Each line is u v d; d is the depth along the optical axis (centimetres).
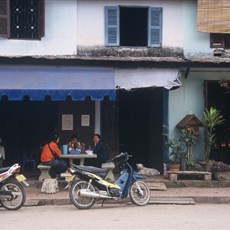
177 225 902
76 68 1434
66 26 1481
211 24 1508
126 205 1152
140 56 1505
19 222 942
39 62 1428
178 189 1342
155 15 1519
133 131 1709
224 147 1623
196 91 1534
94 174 1117
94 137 1455
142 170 1505
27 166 1617
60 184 1352
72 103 1555
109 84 1371
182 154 1438
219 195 1238
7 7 1427
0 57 1405
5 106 1617
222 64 1454
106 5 1497
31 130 1622
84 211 1068
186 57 1519
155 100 1620
